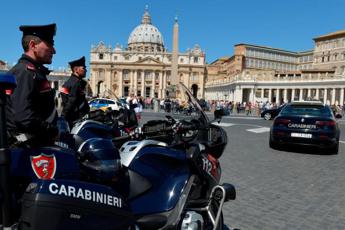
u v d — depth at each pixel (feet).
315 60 336.29
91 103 76.79
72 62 18.81
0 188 6.54
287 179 22.67
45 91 8.46
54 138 8.21
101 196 7.62
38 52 8.66
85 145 8.75
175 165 10.71
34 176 7.30
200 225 10.27
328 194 19.45
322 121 32.76
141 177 10.02
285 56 418.51
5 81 6.33
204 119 12.50
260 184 21.16
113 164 8.66
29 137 7.66
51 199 6.80
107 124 20.02
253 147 36.42
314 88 245.45
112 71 422.00
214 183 11.44
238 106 156.35
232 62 410.72
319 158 31.32
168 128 11.44
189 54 424.46
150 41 489.26
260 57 400.47
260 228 14.21
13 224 6.74
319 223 14.97
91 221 7.34
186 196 10.16
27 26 8.58
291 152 34.01
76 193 7.20
